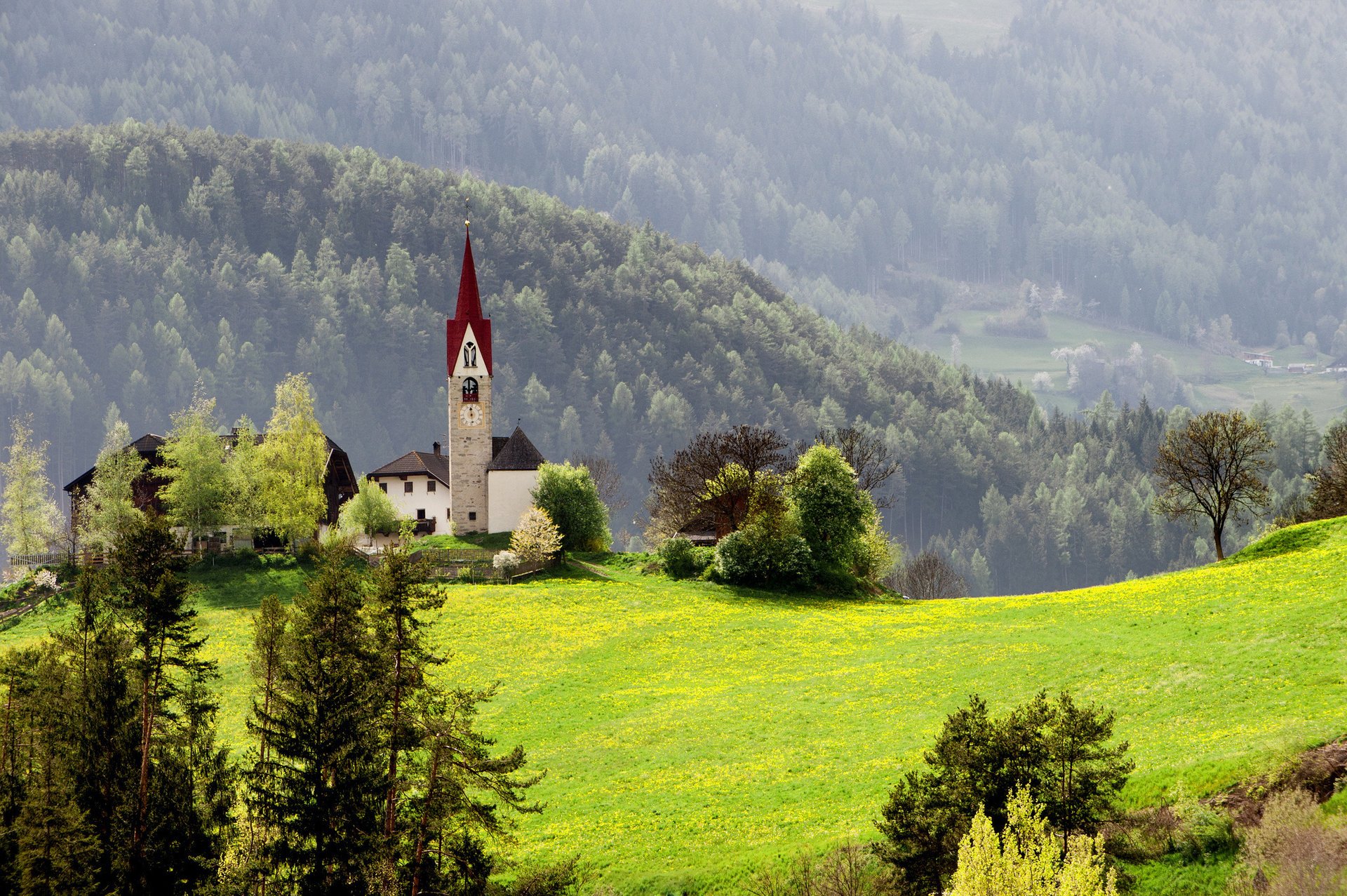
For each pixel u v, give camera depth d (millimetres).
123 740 105812
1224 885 75625
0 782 104812
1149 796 86625
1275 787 82000
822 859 92688
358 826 93500
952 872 78312
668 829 106188
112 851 99562
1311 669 106938
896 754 115938
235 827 105625
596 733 135000
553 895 95125
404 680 97438
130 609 109688
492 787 95188
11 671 111688
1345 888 69625
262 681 123938
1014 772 79625
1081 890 66875
